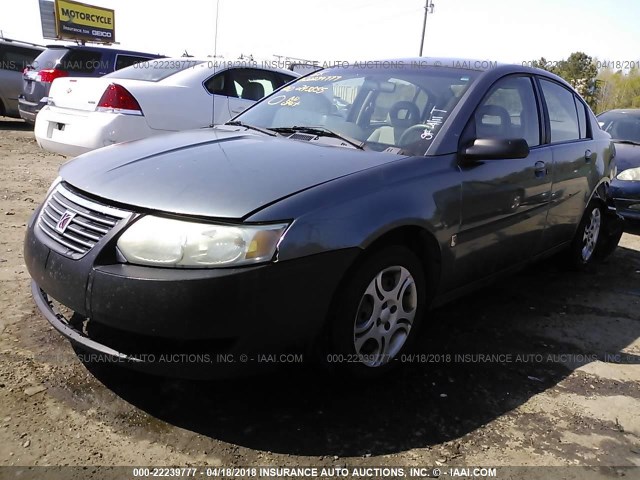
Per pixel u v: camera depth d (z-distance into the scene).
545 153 3.82
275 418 2.52
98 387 2.63
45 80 9.72
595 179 4.56
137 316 2.21
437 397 2.77
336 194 2.45
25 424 2.35
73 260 2.37
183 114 6.30
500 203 3.31
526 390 2.91
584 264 4.88
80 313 2.35
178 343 2.29
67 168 2.89
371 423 2.53
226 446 2.32
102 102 5.68
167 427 2.41
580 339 3.57
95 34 31.47
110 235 2.32
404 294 2.86
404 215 2.63
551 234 4.10
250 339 2.24
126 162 2.75
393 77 3.65
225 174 2.52
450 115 3.18
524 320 3.80
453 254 3.04
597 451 2.47
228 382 2.75
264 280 2.21
